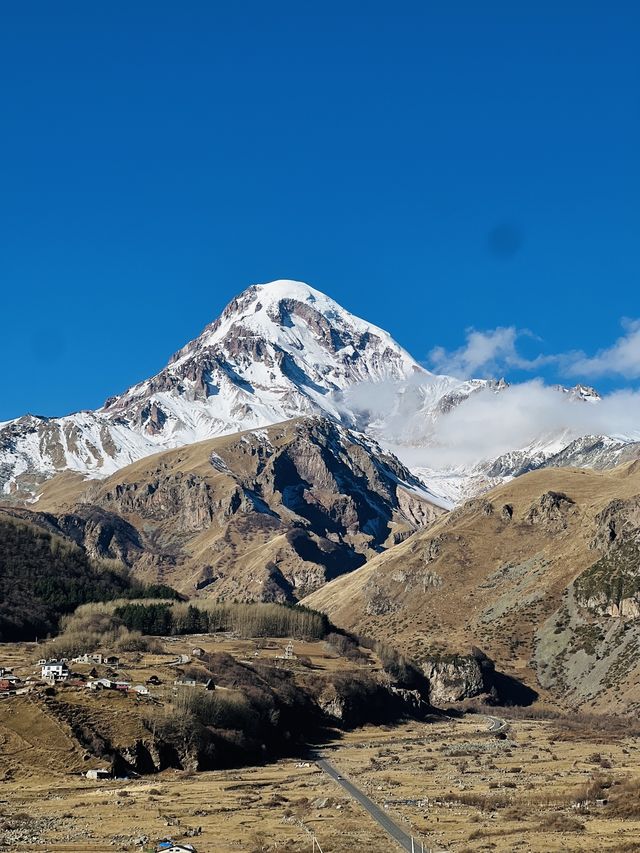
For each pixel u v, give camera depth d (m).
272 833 157.25
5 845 149.00
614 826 154.50
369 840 150.25
